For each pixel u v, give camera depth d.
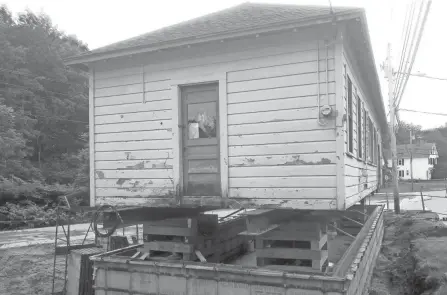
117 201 7.62
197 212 7.73
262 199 6.44
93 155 7.90
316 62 6.15
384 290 7.91
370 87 10.89
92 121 7.92
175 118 7.16
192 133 7.15
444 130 101.56
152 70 7.41
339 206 5.93
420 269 7.56
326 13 6.06
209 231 8.58
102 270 7.26
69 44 38.97
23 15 36.97
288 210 6.67
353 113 7.82
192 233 7.49
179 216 7.75
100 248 10.73
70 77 36.38
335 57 6.00
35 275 11.06
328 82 6.06
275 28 6.14
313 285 5.50
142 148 7.45
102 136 7.84
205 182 7.01
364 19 5.88
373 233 9.40
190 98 7.20
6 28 33.12
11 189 22.75
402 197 37.34
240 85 6.69
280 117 6.37
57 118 31.83
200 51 6.99
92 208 7.84
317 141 6.11
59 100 33.16
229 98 6.76
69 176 29.47
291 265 6.91
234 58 6.74
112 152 7.73
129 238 15.80
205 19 8.55
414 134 87.38
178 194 7.07
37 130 31.48
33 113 31.45
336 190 5.97
